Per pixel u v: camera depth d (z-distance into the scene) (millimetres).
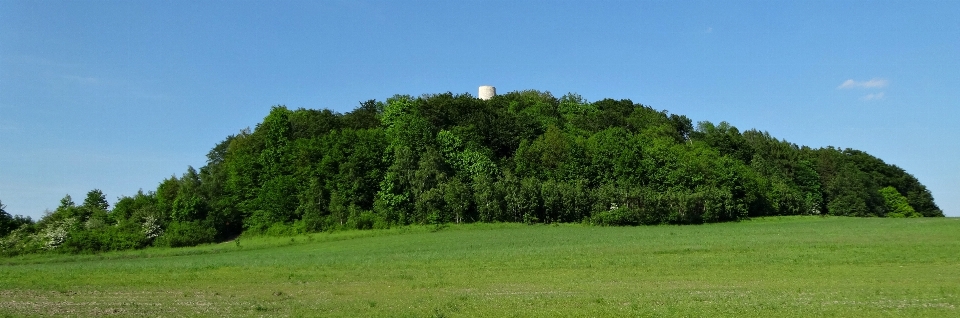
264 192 94875
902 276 33844
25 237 84000
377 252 56719
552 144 104000
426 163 92562
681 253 47406
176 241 81000
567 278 35844
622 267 40344
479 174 94625
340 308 26234
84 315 25516
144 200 92938
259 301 28828
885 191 130250
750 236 61719
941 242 50562
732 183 98562
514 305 26234
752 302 25984
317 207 91312
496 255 49156
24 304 28484
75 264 57031
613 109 143125
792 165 121125
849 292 28406
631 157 99250
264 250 68938
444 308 25688
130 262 57031
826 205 120375
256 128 122688
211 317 24641
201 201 89375
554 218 90062
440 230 82250
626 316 23438
